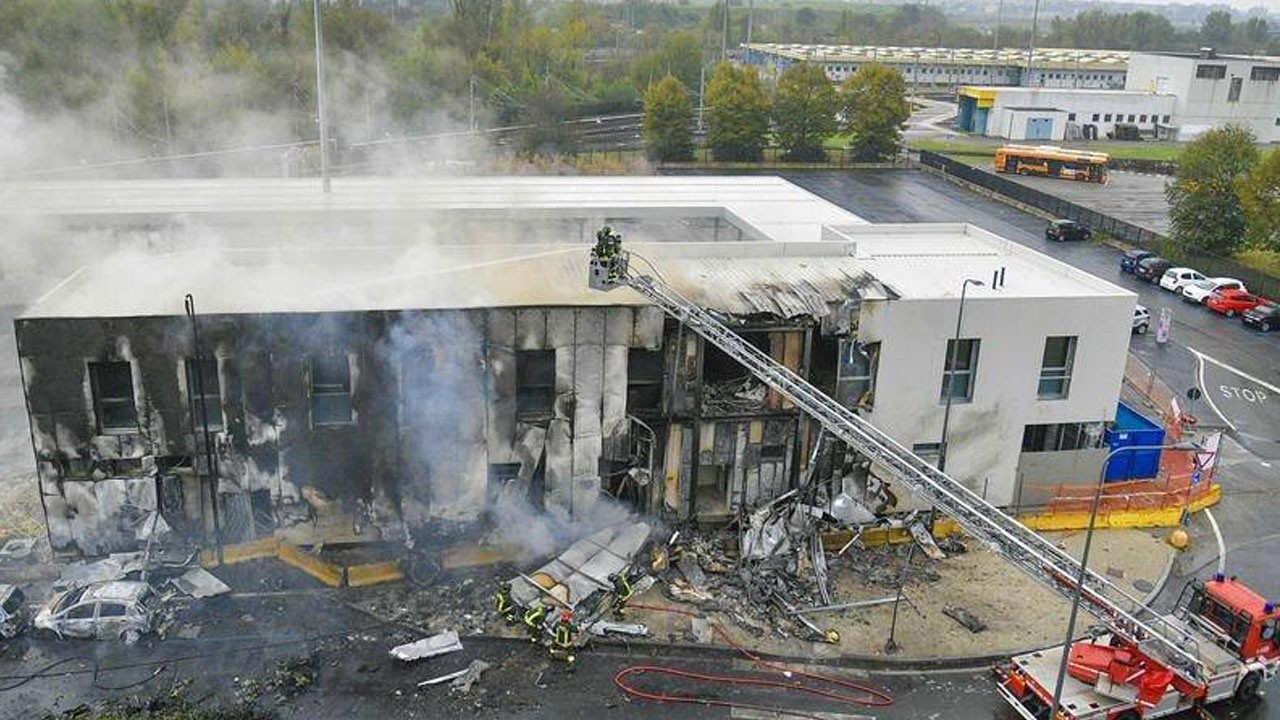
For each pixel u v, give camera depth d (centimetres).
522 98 9912
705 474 3212
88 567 2748
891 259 3731
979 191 9206
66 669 2480
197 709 2345
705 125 11075
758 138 10312
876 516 3189
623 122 11706
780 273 3241
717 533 3106
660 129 10069
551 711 2395
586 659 2586
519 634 2667
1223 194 6831
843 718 2416
